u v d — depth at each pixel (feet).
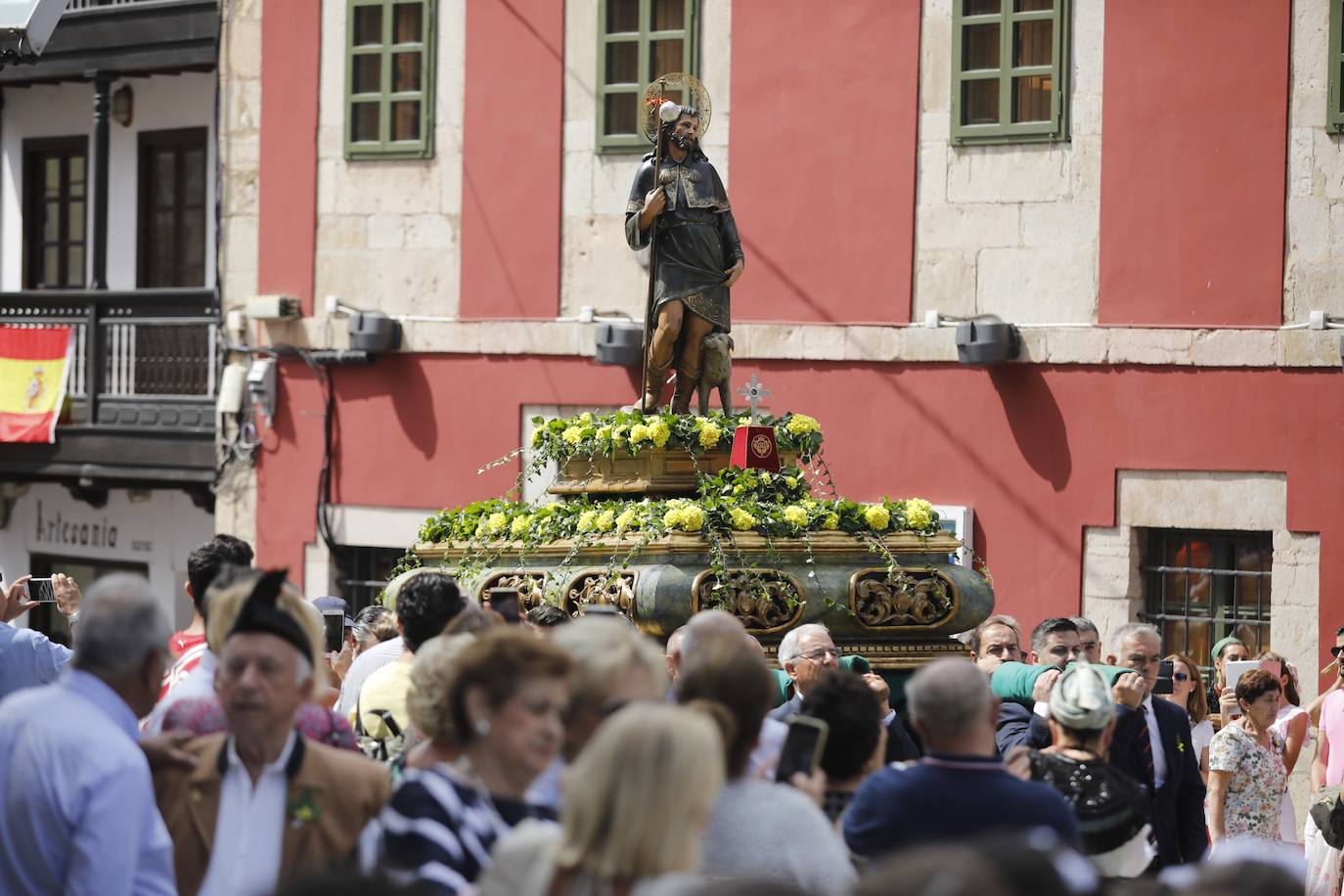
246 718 18.53
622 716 14.57
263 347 67.97
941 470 57.31
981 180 57.06
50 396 72.18
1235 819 35.55
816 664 26.89
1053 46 55.83
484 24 64.34
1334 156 52.60
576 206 63.00
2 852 18.43
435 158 65.26
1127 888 13.07
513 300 63.93
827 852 17.60
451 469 64.85
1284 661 43.09
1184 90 54.29
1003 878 11.07
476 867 16.78
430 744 20.21
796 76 59.41
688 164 37.22
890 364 58.03
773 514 35.04
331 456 67.00
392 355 65.87
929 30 57.62
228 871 18.58
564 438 37.68
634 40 61.93
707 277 37.22
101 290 71.67
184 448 69.77
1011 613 56.44
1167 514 54.54
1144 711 28.86
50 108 78.13
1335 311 52.54
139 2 70.49
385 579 67.05
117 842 18.17
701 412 38.04
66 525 80.59
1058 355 55.67
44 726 18.53
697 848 14.60
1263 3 53.21
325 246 67.05
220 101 68.80
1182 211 54.34
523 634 17.67
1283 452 53.06
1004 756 28.94
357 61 66.64
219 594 20.48
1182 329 54.24
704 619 22.65
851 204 58.65
